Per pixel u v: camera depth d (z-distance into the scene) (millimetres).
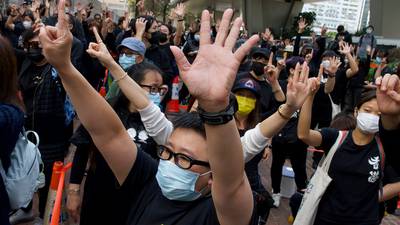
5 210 2332
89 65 6633
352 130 3457
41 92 4043
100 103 1931
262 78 4629
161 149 1888
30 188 2520
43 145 4051
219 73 1324
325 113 7094
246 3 52500
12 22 9414
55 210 2713
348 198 3148
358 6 61156
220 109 1345
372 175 3127
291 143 5484
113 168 2047
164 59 7168
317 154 6023
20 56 4645
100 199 2617
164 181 1835
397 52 7660
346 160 3150
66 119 4180
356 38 18859
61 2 1726
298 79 2371
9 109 2295
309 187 3264
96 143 1990
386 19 29797
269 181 7070
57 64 1791
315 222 3279
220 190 1492
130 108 2975
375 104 3066
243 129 3443
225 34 1352
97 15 11297
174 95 7883
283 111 2436
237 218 1562
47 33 1736
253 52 4836
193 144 1793
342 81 8219
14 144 2338
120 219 2129
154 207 1916
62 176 2904
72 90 1874
